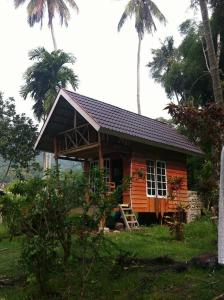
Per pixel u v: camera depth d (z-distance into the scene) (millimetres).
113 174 17031
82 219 6086
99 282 6598
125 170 16250
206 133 8570
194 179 20906
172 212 17406
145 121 18375
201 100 24344
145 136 15680
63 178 6277
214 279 6496
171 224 11469
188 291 6098
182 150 17453
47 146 17734
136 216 15617
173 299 5852
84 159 17641
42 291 6363
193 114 8562
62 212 6102
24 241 6203
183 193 18391
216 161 8906
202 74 23188
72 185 6176
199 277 6664
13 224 6297
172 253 9094
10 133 28062
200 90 24203
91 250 6434
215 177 9609
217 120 8477
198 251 9391
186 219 16031
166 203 17219
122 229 14242
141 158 16625
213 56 11633
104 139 15109
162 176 17578
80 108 14625
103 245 6352
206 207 14766
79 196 6148
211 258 7219
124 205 15211
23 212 6156
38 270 6172
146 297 6008
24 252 6098
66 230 6098
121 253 7711
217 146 8664
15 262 8883
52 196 6125
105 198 6172
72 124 16547
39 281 6293
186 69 24281
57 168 6445
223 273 6754
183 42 25938
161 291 6199
